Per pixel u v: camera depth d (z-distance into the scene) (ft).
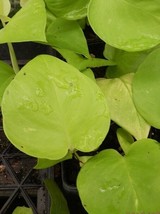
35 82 0.57
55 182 0.78
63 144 0.58
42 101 0.57
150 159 0.60
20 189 0.84
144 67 0.67
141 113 0.65
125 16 0.62
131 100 0.69
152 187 0.58
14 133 0.56
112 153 0.63
